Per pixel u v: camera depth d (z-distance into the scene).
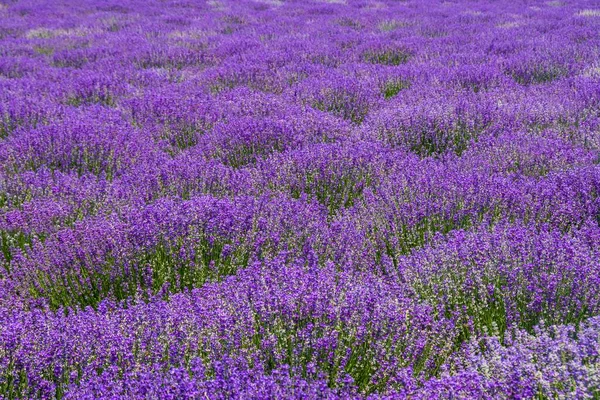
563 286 3.91
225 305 3.84
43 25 20.69
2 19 22.08
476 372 2.98
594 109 8.28
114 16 22.70
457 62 12.27
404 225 5.28
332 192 6.19
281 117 8.54
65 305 4.37
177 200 5.66
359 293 3.86
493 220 5.23
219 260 4.77
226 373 3.19
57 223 5.32
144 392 3.00
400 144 7.66
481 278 4.17
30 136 7.33
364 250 4.80
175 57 14.15
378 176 6.34
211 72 12.00
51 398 3.15
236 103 9.40
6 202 5.84
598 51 12.61
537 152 6.50
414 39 15.73
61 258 4.70
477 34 16.30
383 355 3.49
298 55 13.66
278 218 5.17
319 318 3.73
